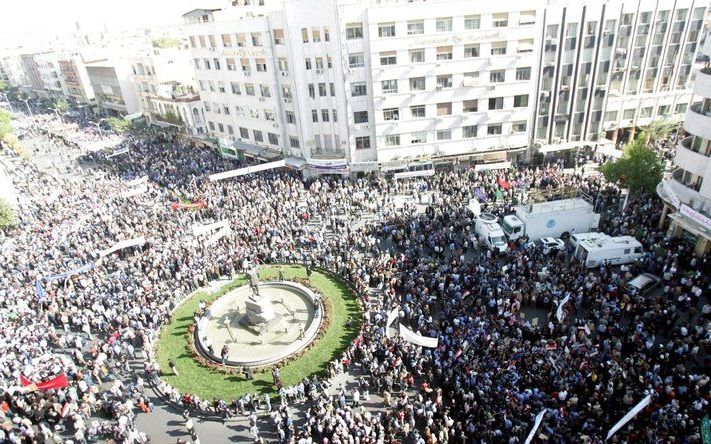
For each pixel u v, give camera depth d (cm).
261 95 6347
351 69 5412
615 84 5909
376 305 3553
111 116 11369
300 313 3697
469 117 5609
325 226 4888
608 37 5481
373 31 5150
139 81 9088
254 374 3084
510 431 2327
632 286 3288
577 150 5862
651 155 4400
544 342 2797
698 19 5766
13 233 5303
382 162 5803
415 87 5438
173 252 4397
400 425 2503
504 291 3306
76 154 8638
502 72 5400
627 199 4472
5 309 3769
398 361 2856
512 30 5194
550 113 5706
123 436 2620
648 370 2556
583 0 5478
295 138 6278
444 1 5069
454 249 4147
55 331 3619
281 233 4653
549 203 4278
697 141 3750
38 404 2800
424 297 3369
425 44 5222
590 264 3700
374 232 4566
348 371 3045
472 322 3008
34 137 10606
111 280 3991
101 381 3095
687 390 2431
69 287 4019
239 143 7081
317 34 5428
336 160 5797
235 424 2734
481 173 5609
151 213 5331
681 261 3544
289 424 2541
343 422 2427
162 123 8838
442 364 2780
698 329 2780
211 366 3166
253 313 3531
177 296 3903
